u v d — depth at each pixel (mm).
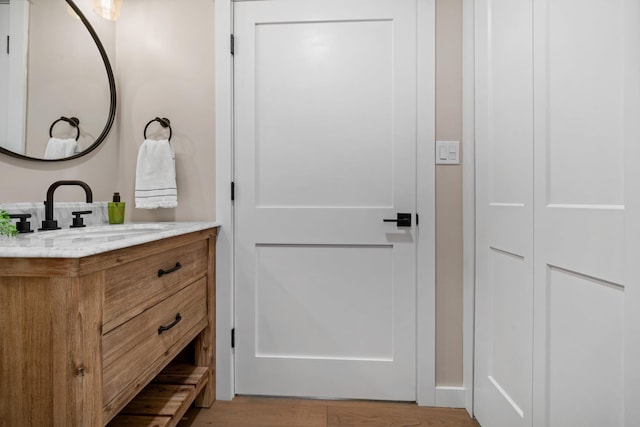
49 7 1417
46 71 1405
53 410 833
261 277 1784
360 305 1752
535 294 1130
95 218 1625
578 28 926
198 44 1776
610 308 820
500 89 1379
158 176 1717
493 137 1445
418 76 1699
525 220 1189
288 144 1770
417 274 1717
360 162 1744
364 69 1737
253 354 1783
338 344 1762
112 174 1782
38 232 1227
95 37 1649
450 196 1705
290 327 1775
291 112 1767
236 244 1783
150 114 1795
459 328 1708
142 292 1106
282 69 1767
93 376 866
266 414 1637
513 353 1279
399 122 1721
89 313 858
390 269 1741
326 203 1761
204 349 1687
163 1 1783
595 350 869
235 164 1783
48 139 1421
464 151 1679
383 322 1744
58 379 828
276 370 1777
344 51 1743
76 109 1555
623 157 777
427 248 1702
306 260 1769
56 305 822
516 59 1253
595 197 868
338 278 1758
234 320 1785
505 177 1341
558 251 1010
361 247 1750
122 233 1375
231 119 1769
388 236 1732
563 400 993
